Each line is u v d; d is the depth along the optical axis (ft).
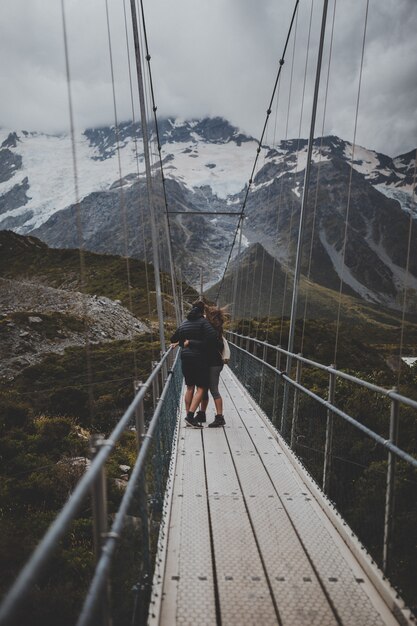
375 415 17.28
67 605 16.03
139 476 9.63
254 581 10.91
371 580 10.91
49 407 51.78
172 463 19.70
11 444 35.01
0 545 20.35
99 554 6.53
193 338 25.66
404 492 10.85
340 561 11.79
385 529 10.84
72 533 23.30
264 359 30.63
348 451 13.96
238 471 18.67
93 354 87.30
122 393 58.59
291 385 22.50
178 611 9.83
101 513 6.53
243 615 9.67
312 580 10.96
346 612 9.72
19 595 3.36
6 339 99.35
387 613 9.71
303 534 13.26
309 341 76.02
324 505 14.87
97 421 51.75
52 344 104.99
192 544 12.74
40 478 30.07
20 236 372.38
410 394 24.67
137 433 11.10
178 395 32.99
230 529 13.61
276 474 18.31
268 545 12.65
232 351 57.52
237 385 44.09
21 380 71.15
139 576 9.30
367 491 12.33
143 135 36.68
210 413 30.35
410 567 10.23
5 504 26.91
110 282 281.33
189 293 247.91
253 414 29.96
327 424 15.64
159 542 12.70
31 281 282.15
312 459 17.42
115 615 7.36
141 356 86.17
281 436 22.58
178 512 14.83
